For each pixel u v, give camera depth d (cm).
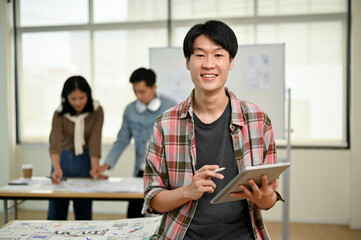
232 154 125
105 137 483
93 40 482
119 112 481
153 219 192
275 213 448
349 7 431
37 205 488
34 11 490
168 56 369
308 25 441
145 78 303
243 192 117
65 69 489
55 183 274
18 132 495
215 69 119
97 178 289
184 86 368
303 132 446
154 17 468
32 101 494
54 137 286
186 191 118
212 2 455
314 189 440
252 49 346
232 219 126
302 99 446
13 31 493
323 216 440
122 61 478
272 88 344
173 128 128
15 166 491
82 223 189
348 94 436
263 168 106
